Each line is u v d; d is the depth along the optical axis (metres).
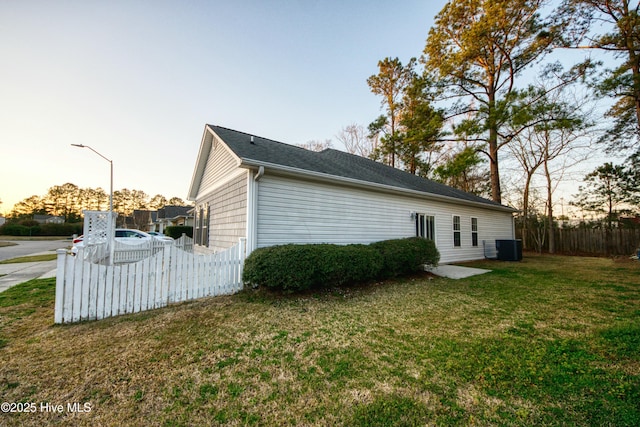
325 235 7.03
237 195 6.86
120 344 3.11
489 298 5.20
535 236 16.34
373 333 3.44
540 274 7.87
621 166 14.32
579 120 12.15
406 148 20.03
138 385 2.30
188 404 2.04
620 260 11.05
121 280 4.21
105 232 10.16
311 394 2.16
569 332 3.41
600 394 2.10
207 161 10.29
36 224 38.38
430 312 4.33
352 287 6.06
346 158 11.69
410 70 20.56
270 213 6.08
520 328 3.58
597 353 2.80
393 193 8.83
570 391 2.15
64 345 3.08
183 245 13.12
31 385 2.29
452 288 6.09
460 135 13.97
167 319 3.97
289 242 6.36
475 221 12.59
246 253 5.70
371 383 2.31
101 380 2.37
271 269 4.98
